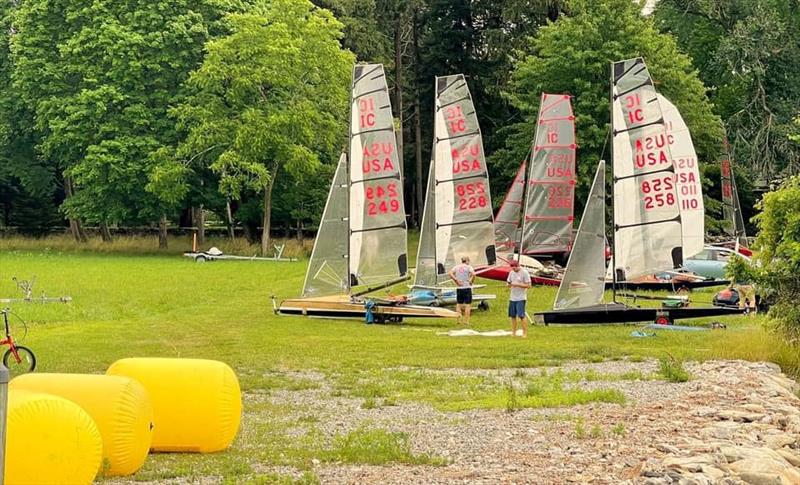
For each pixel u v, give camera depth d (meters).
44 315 31.52
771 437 15.09
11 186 76.94
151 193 63.72
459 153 36.28
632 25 57.91
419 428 15.59
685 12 71.81
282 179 66.12
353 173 32.78
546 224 42.59
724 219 60.78
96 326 29.36
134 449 12.59
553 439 14.59
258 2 67.38
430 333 28.50
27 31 65.62
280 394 18.91
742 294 31.88
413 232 73.81
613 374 20.92
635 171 31.34
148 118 63.22
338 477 12.52
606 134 55.31
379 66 32.66
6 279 43.47
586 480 12.19
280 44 61.50
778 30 65.50
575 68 56.91
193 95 63.50
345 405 17.75
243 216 67.44
